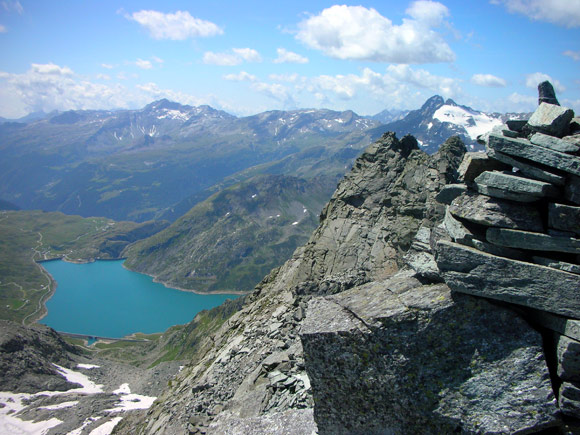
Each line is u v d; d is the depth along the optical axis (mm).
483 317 12438
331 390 13531
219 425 17547
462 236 12984
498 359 12102
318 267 50875
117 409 129750
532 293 11664
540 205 12383
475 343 12383
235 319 54625
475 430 11898
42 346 199000
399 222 46969
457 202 13773
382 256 47344
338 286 43500
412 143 60031
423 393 12602
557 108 12500
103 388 166000
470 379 12234
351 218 54062
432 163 47625
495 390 11922
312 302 15297
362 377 13164
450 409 12266
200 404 30500
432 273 13805
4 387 155250
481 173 12992
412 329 12789
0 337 183750
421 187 47500
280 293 52469
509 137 13047
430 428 12500
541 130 12742
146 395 152125
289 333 35219
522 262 11797
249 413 21531
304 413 16766
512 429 11516
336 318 13891
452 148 47688
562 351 11336
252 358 33406
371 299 14242
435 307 12688
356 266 48719
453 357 12508
